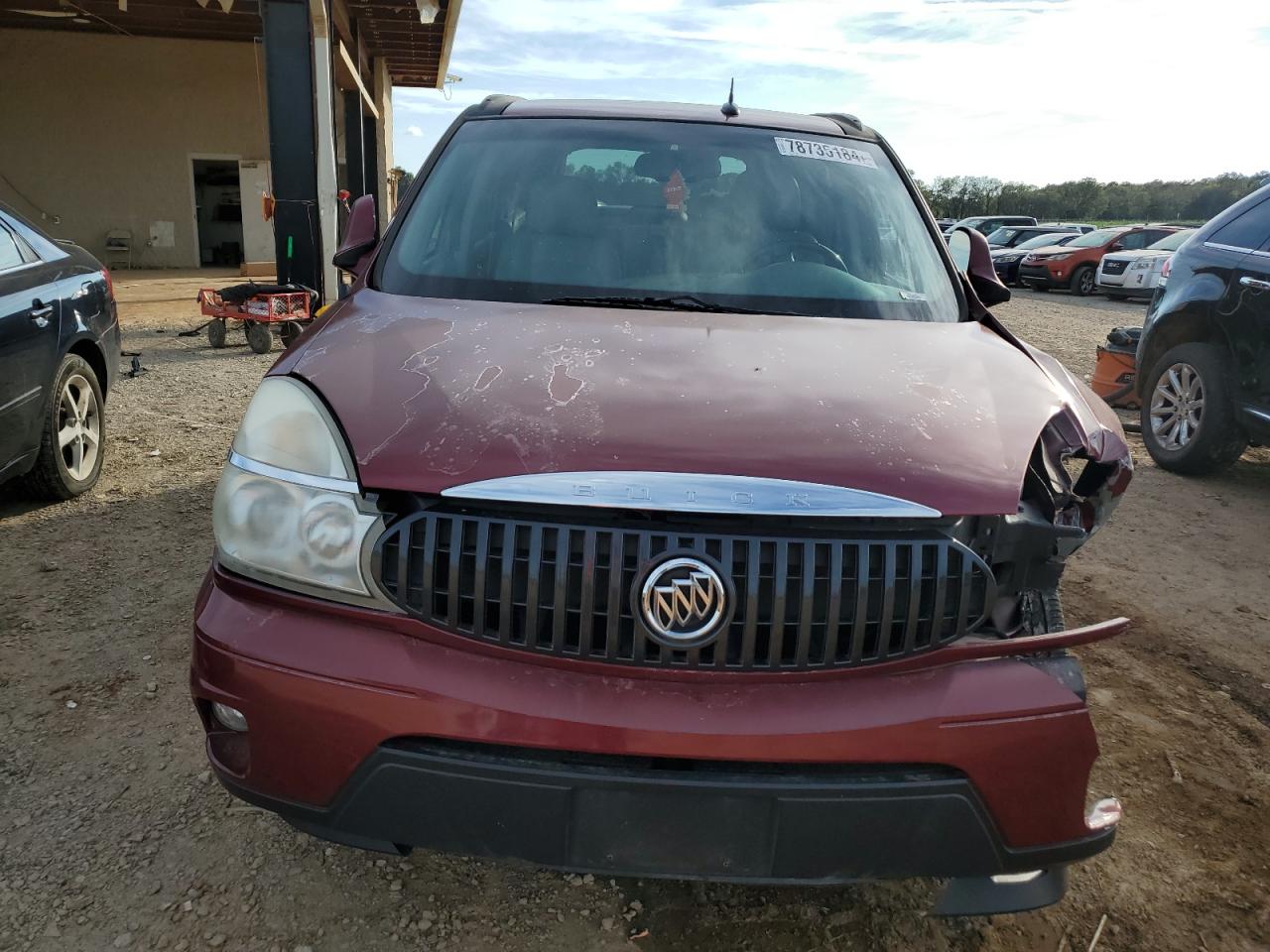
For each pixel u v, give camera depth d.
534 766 1.69
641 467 1.72
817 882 1.74
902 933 2.19
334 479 1.81
